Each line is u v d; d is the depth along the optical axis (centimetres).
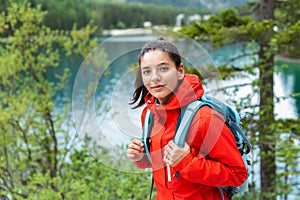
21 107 551
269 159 527
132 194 418
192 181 169
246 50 542
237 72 502
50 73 615
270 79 525
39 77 599
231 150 168
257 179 567
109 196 435
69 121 602
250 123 480
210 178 165
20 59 584
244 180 173
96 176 466
